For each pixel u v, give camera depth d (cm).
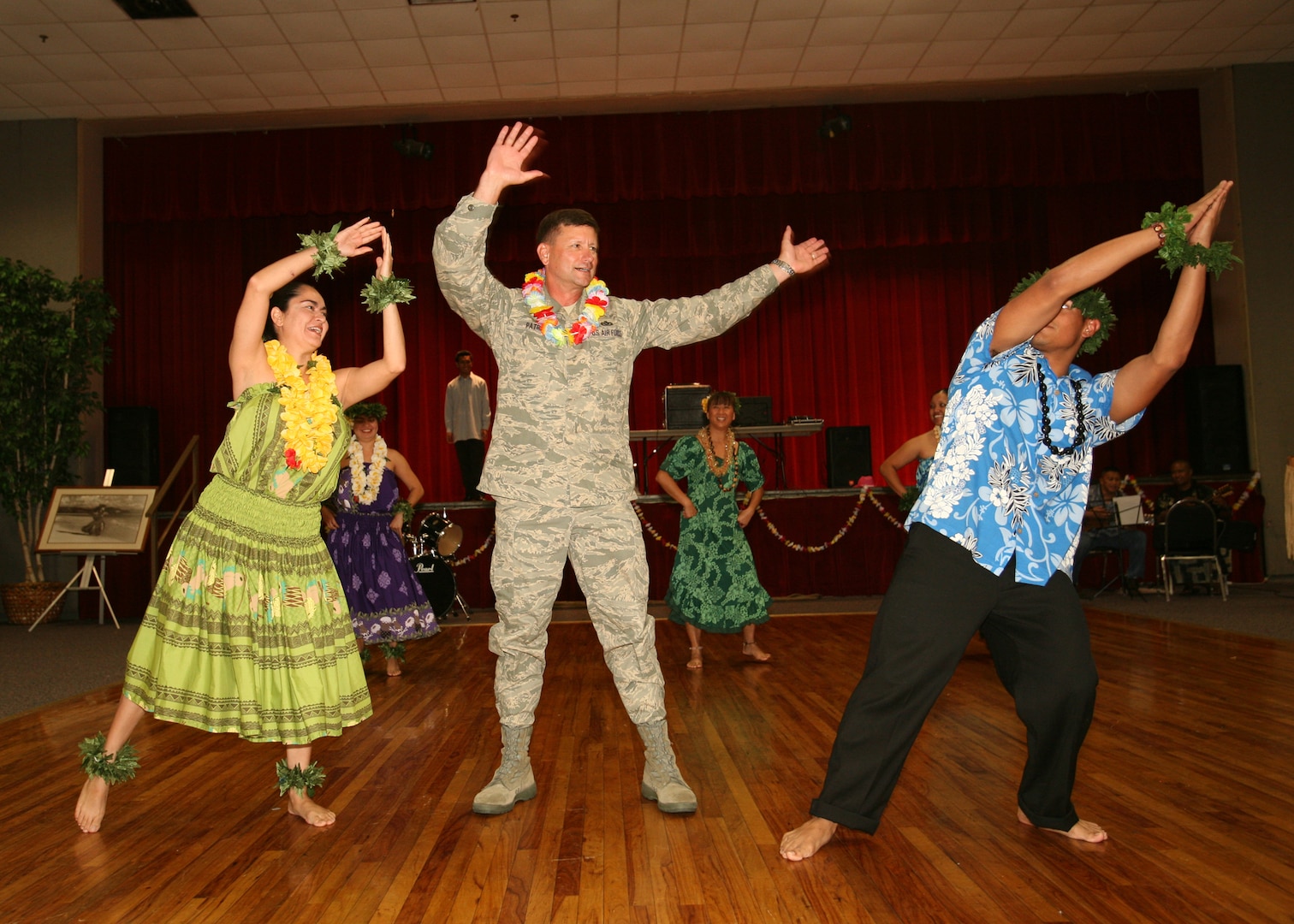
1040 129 959
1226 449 884
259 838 225
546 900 184
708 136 955
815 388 1034
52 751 320
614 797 253
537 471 233
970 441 199
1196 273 193
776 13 761
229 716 223
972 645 536
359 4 722
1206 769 266
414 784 270
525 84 874
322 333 239
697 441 489
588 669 484
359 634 457
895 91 932
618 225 1008
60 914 181
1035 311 187
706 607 471
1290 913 171
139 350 985
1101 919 170
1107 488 799
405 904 183
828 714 354
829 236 1007
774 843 213
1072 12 786
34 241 900
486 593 796
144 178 951
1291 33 837
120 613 829
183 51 789
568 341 235
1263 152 898
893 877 191
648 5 739
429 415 1019
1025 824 222
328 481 233
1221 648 486
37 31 750
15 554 850
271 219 1003
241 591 222
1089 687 198
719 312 247
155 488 805
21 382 793
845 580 798
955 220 999
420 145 927
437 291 1018
